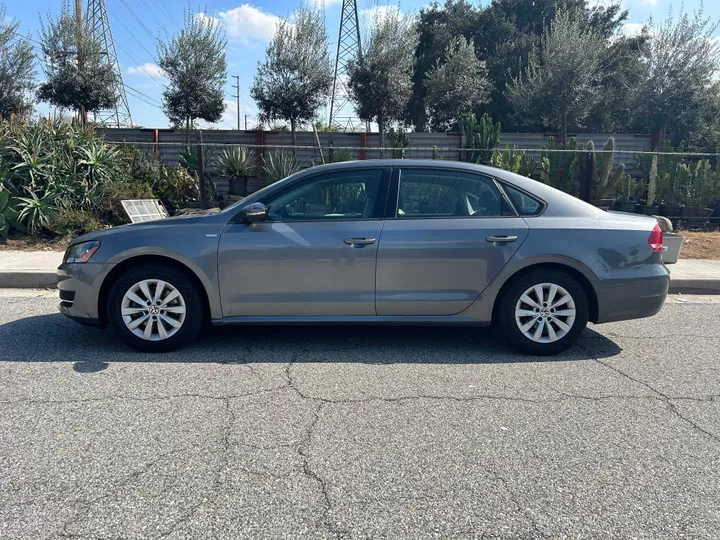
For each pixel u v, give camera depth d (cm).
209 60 1611
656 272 488
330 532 252
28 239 970
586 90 1700
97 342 523
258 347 512
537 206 493
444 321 488
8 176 988
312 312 484
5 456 314
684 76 1741
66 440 332
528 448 330
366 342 533
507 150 1223
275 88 1586
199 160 1137
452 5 2758
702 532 255
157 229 482
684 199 1215
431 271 477
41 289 754
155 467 304
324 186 493
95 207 1050
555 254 475
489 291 481
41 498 274
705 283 782
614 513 268
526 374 453
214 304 482
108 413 370
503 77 2456
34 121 1083
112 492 280
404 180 494
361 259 475
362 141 1595
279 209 489
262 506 270
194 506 270
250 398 397
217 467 304
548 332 491
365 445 331
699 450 331
